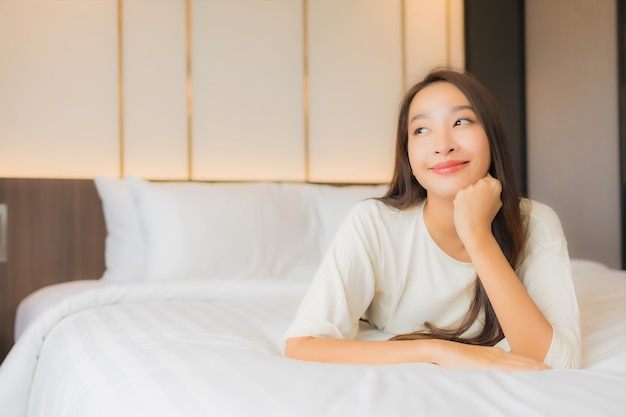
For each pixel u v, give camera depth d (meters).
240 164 2.62
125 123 2.45
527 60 3.23
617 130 2.87
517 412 0.61
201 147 2.56
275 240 2.15
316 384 0.70
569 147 3.10
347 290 1.04
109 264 2.21
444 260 1.08
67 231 2.29
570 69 3.09
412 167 1.04
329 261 1.05
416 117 1.01
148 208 2.07
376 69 2.89
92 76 2.39
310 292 1.03
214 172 2.58
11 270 2.21
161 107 2.50
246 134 2.63
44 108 2.32
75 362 1.06
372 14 2.89
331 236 2.32
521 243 1.03
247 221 2.12
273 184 2.36
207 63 2.58
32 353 1.41
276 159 2.69
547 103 3.19
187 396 0.70
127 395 0.76
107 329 1.24
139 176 2.46
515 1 3.18
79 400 0.89
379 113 2.89
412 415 0.59
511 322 0.89
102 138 2.40
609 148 2.91
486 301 1.07
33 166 2.31
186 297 1.71
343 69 2.83
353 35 2.85
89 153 2.39
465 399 0.64
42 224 2.26
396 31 2.93
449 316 1.14
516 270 1.06
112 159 2.42
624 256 2.83
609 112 2.91
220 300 1.74
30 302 2.01
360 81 2.86
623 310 1.29
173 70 2.52
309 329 0.97
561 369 0.82
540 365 0.82
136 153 2.46
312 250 2.25
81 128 2.38
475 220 0.95
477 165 0.98
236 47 2.63
